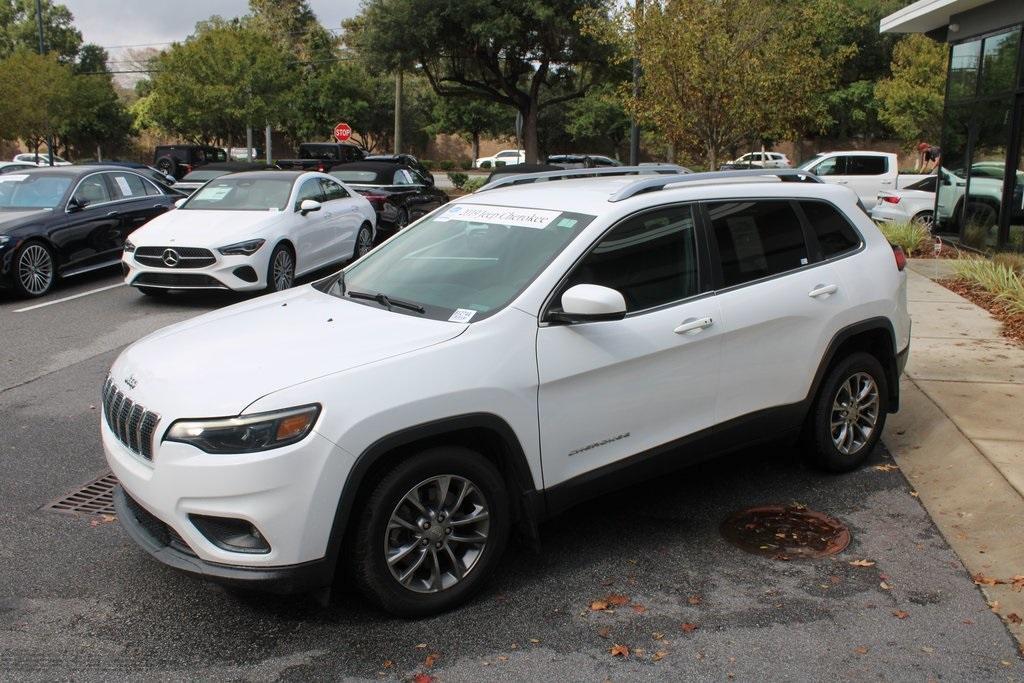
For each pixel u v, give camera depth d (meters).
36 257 11.09
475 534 3.82
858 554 4.32
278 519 3.31
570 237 4.18
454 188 34.91
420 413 3.53
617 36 14.80
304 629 3.64
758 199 4.86
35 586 4.00
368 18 25.78
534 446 3.88
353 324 3.99
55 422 6.35
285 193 11.68
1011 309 9.48
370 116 54.41
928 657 3.44
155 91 33.69
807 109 14.85
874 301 5.16
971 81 14.95
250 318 4.27
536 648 3.50
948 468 5.34
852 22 29.78
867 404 5.33
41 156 45.75
